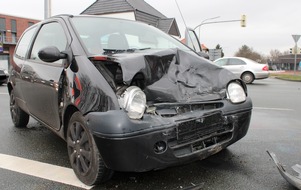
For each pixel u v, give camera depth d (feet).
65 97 11.18
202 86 11.16
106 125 9.05
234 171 11.82
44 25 15.33
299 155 13.69
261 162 12.76
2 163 13.02
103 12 111.14
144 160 9.23
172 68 11.18
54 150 14.52
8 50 185.26
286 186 10.58
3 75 51.60
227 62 59.62
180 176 11.34
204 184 10.72
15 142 15.81
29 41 16.57
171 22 113.09
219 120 10.69
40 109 13.84
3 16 185.68
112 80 10.06
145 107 9.55
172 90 10.54
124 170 9.26
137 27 14.79
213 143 10.63
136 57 10.48
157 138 9.27
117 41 13.17
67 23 13.05
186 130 9.78
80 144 10.68
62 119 11.68
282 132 17.95
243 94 11.60
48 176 11.62
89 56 10.97
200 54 14.76
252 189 10.37
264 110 26.18
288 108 27.37
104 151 9.30
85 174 10.59
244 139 16.26
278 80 77.46
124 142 8.92
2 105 27.99
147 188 10.43
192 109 10.41
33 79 14.02
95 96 9.73
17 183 11.14
